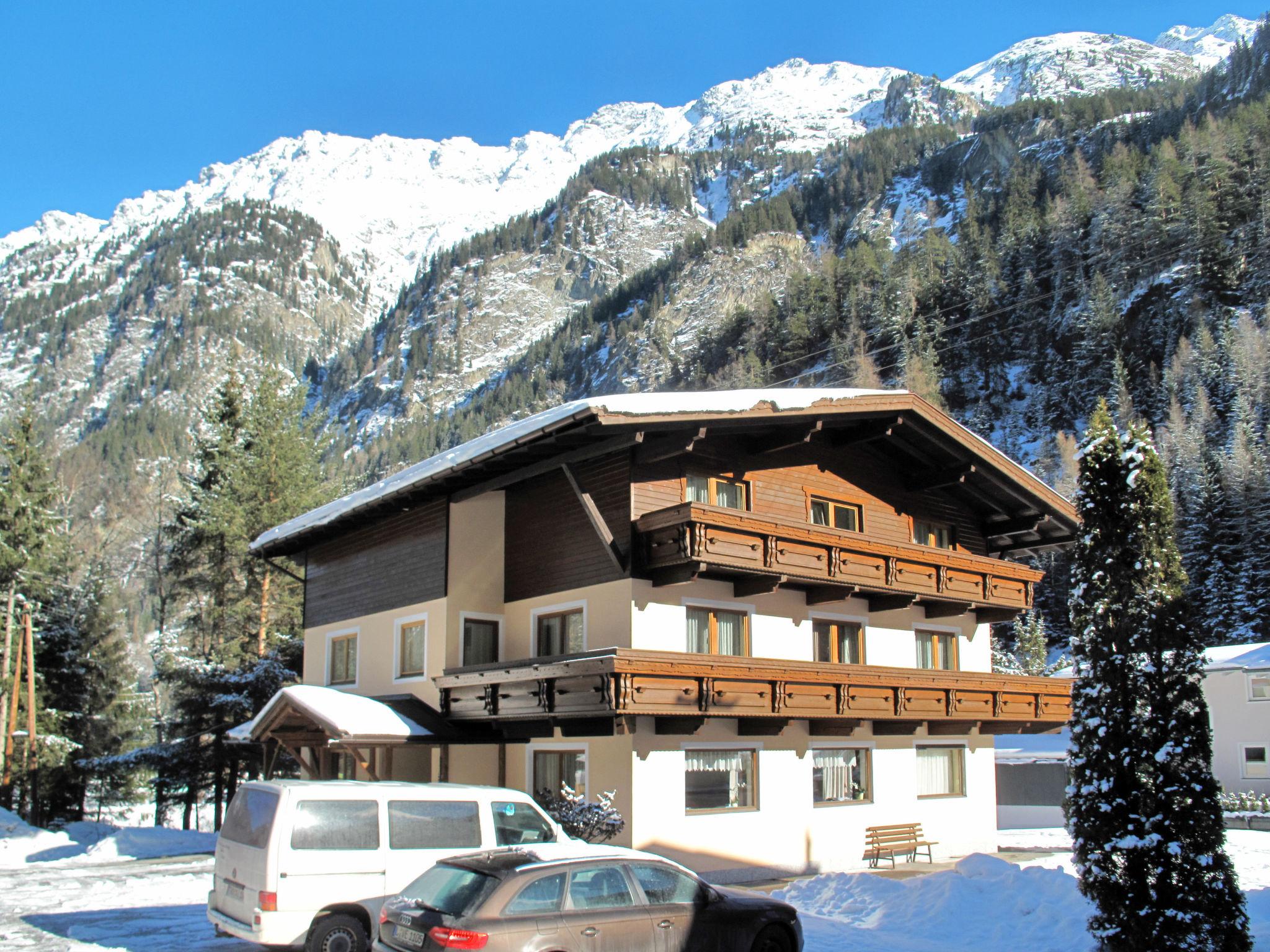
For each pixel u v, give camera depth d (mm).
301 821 11961
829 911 16594
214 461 43406
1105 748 12734
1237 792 44000
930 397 128250
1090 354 122688
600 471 20594
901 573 22984
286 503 41031
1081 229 141250
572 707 18109
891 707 22156
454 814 13172
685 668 18172
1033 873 16578
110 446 188250
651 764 19078
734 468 21562
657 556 19312
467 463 19969
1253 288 119125
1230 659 45750
